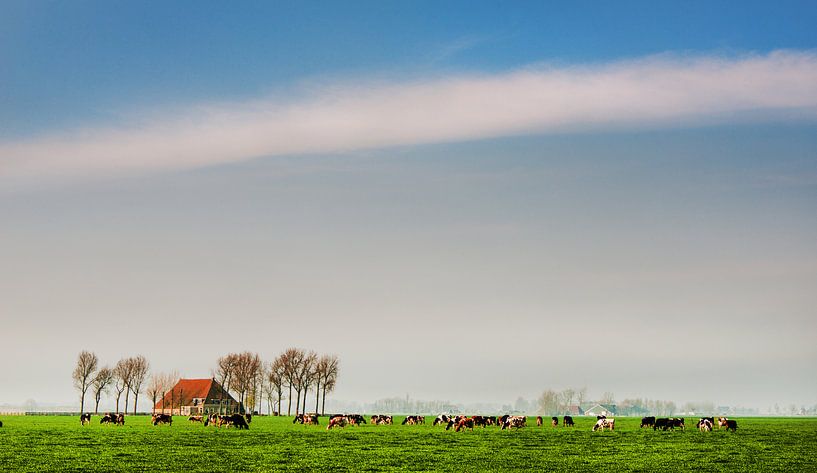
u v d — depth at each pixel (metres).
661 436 96.44
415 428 120.38
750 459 62.00
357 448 71.75
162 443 76.12
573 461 60.00
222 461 57.81
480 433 102.75
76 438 83.31
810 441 85.75
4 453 62.53
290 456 62.47
